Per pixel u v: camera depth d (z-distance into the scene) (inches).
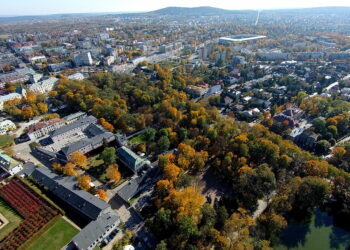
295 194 6520.7
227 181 7588.6
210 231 5492.1
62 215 6259.8
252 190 6446.9
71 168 7603.4
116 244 5487.2
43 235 5753.0
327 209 6835.6
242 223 5516.7
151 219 6279.5
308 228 6294.3
